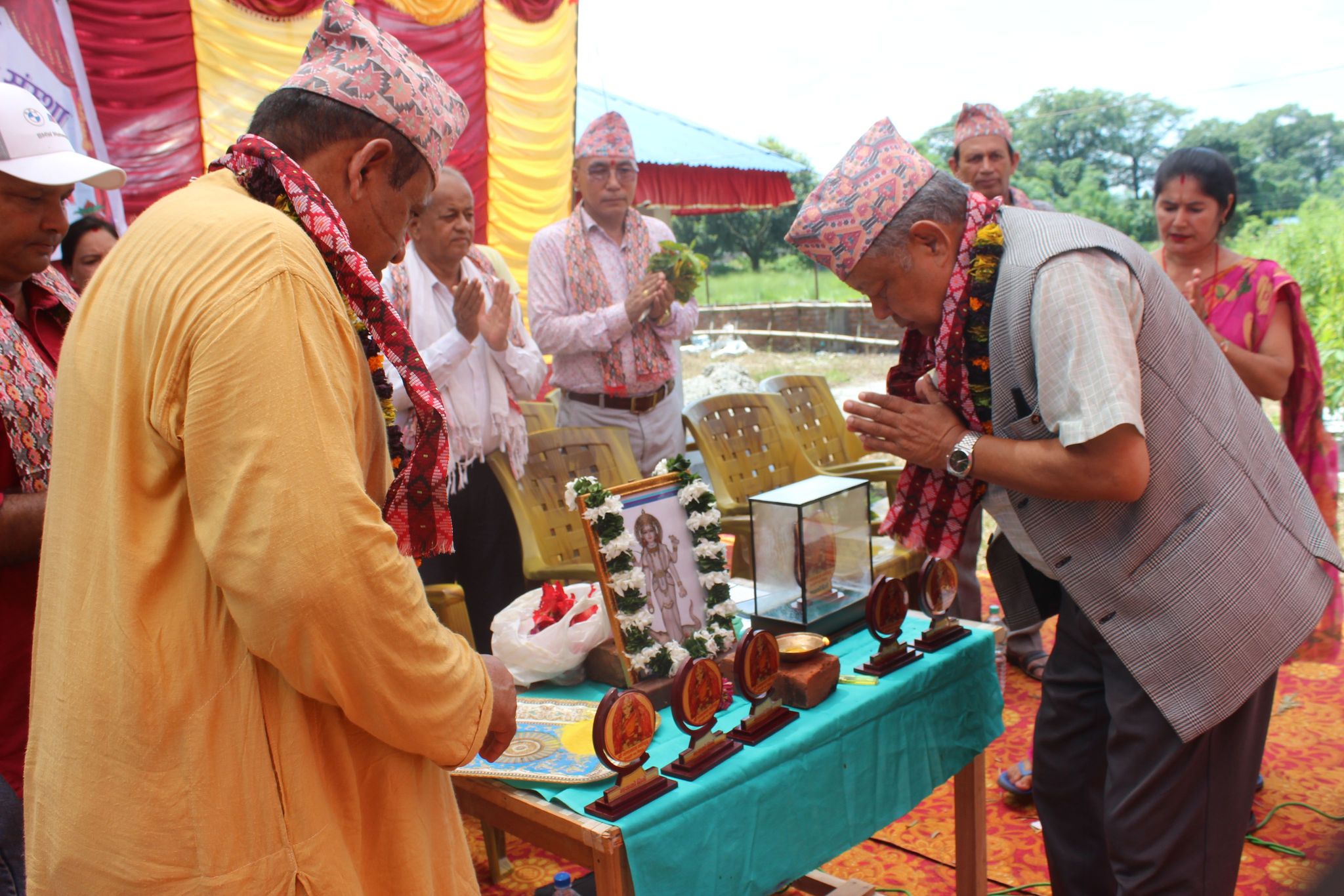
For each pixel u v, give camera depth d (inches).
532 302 146.2
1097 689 78.2
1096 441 61.9
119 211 167.5
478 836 110.2
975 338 68.4
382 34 49.6
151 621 42.4
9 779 75.9
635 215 156.3
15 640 76.0
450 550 50.8
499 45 224.7
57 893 44.9
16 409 74.3
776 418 151.1
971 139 145.9
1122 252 65.6
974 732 83.9
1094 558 67.6
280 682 43.5
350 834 45.5
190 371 40.5
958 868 88.2
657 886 57.3
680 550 79.7
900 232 68.7
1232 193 115.0
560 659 74.0
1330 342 311.6
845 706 70.6
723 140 482.6
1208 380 68.2
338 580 39.6
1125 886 70.9
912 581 91.7
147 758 42.3
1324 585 69.7
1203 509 65.8
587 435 124.7
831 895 86.1
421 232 116.6
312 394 40.9
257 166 46.5
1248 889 92.1
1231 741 67.6
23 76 147.6
